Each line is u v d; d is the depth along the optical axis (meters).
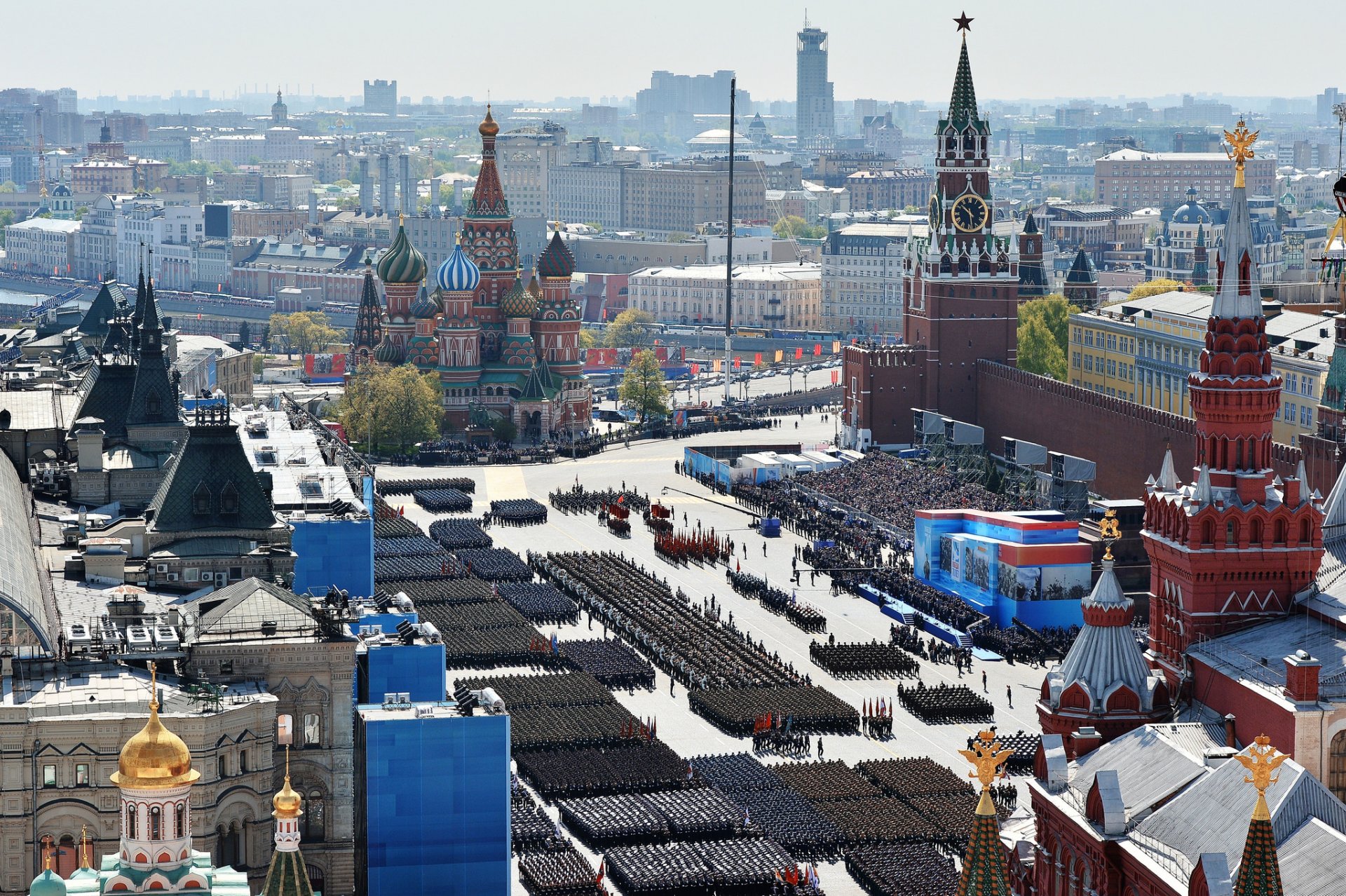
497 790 165.62
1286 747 149.25
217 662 162.12
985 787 104.00
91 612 176.88
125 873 118.00
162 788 117.69
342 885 163.75
